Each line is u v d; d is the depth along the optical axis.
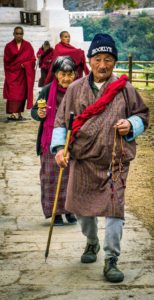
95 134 4.77
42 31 22.20
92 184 4.87
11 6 26.78
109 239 4.80
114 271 4.83
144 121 4.87
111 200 4.77
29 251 5.62
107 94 4.77
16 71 13.40
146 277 4.95
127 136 4.80
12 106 13.44
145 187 8.04
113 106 4.78
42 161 6.44
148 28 49.53
